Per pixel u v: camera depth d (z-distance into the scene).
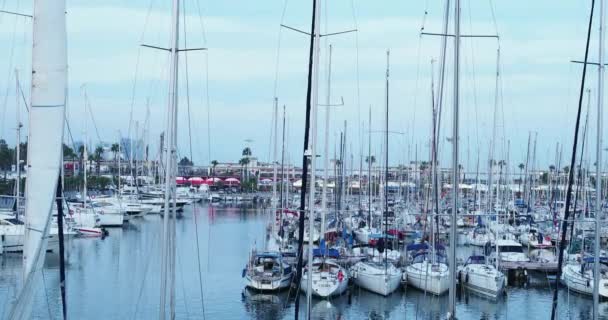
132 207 87.75
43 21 12.70
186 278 44.97
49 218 12.94
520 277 44.12
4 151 95.94
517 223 71.25
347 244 49.59
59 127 12.90
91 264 49.06
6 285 38.81
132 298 37.16
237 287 41.94
